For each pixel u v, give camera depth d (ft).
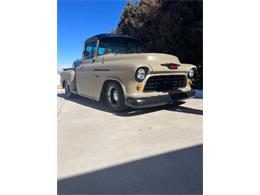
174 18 24.30
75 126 12.25
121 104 14.44
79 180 6.74
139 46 18.88
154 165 7.56
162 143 9.45
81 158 8.16
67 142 9.80
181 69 14.57
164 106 16.60
